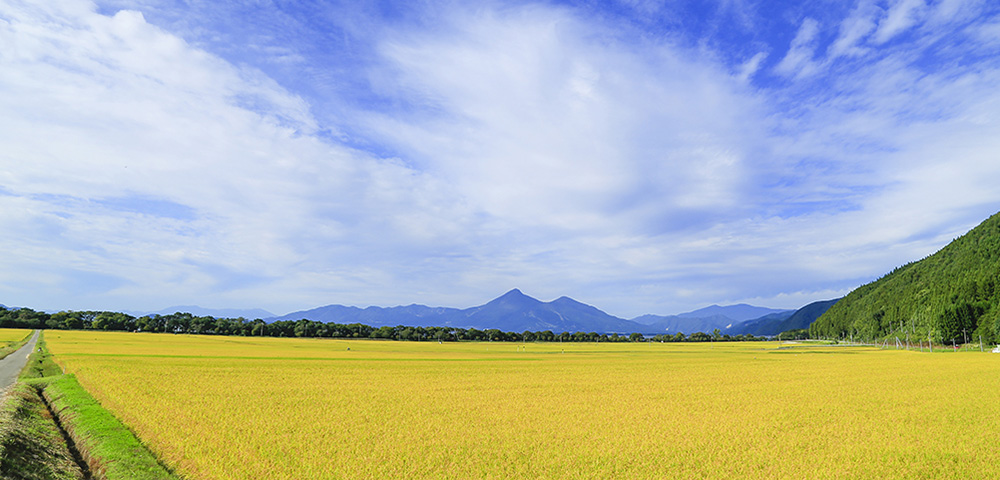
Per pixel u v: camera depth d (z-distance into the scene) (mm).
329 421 27594
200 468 18219
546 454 20969
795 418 29250
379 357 93312
